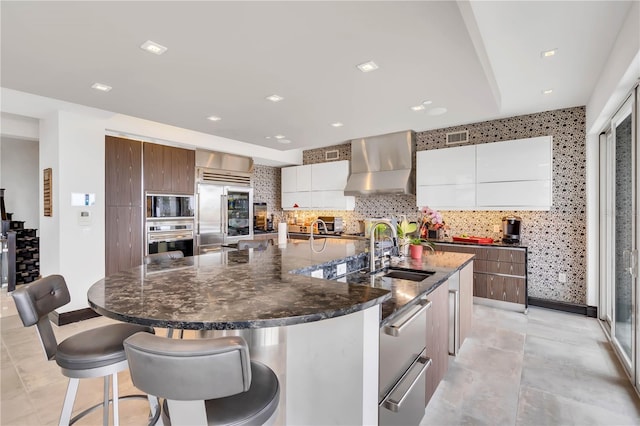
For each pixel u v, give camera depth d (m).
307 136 4.42
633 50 2.12
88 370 1.32
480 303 4.44
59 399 2.24
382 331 1.43
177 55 2.12
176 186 4.84
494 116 4.43
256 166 7.07
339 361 1.35
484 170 4.46
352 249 2.81
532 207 4.13
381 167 5.54
